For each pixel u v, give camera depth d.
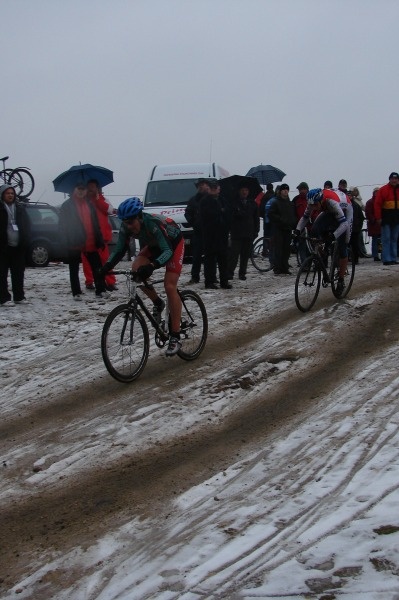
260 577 3.11
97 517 3.95
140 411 5.65
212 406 5.71
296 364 6.74
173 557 3.40
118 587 3.20
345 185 14.30
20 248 9.90
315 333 7.83
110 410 5.73
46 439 5.20
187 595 3.05
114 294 10.88
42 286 12.25
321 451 4.54
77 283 10.39
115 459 4.77
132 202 6.10
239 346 7.53
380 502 3.65
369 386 5.87
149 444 4.99
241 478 4.29
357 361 6.72
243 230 11.78
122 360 6.34
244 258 11.98
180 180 15.83
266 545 3.39
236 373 6.53
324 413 5.33
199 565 3.28
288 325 8.29
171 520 3.83
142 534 3.70
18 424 5.58
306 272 8.91
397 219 13.50
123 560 3.45
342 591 2.91
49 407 5.94
